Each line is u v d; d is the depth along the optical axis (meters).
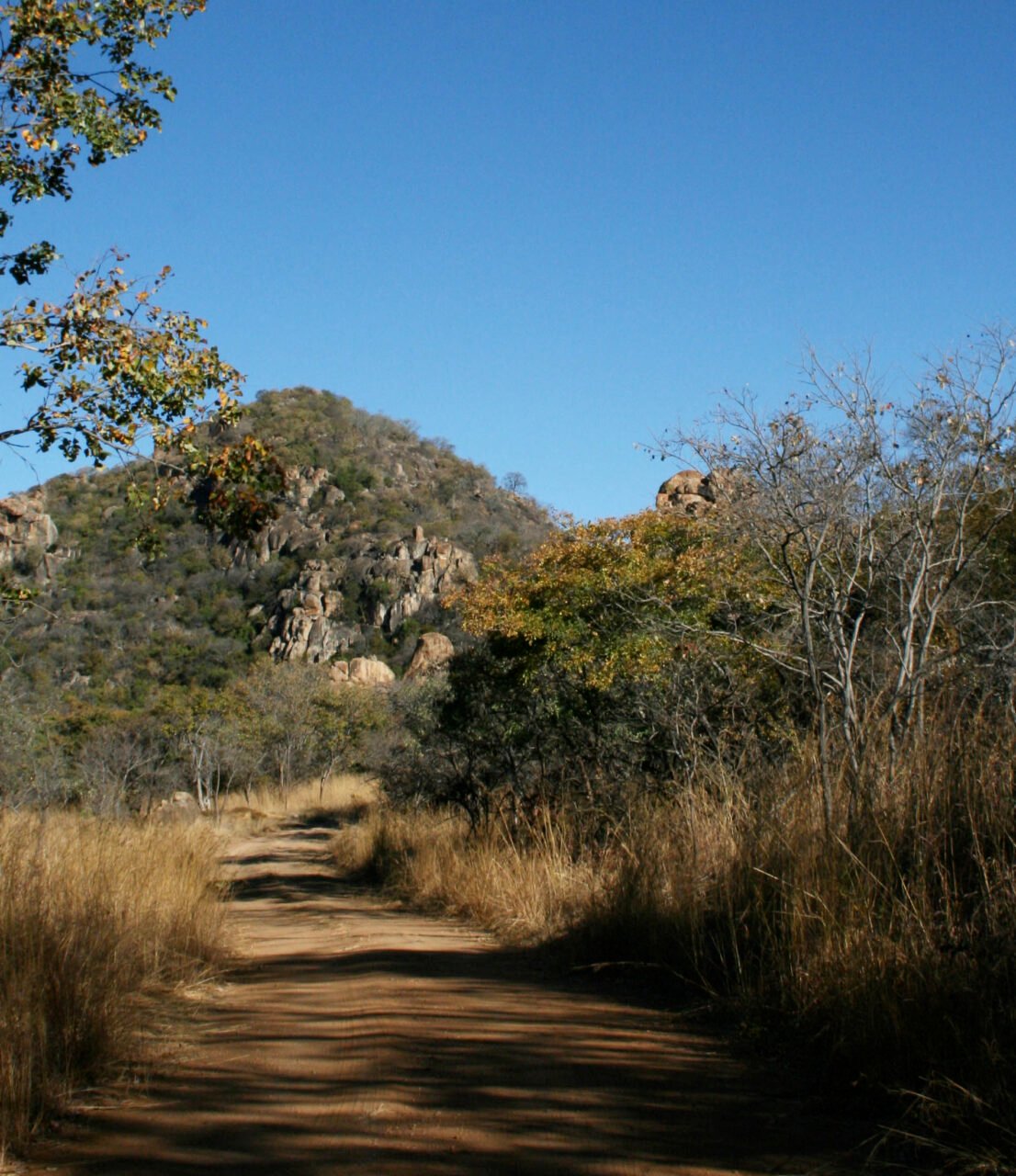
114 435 8.77
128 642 59.66
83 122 8.98
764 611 10.88
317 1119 4.07
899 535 8.16
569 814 12.09
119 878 8.00
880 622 9.14
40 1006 4.77
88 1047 4.84
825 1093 4.39
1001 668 6.91
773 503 8.62
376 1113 4.11
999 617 8.35
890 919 5.15
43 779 19.53
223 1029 5.90
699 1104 4.25
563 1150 3.70
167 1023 6.03
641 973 6.97
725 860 7.26
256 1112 4.21
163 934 7.82
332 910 13.86
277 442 89.06
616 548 12.98
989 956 4.56
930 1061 4.15
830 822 6.12
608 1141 3.80
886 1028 4.43
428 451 100.31
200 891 9.42
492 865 11.70
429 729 21.84
